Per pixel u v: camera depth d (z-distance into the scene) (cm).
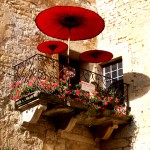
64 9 822
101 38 1178
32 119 892
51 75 1011
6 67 934
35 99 868
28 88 885
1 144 864
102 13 1202
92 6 1216
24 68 960
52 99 879
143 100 1004
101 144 1067
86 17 848
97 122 1014
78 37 937
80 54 1032
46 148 936
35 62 991
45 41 992
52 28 897
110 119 990
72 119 939
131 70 1061
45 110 920
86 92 955
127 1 1138
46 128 952
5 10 980
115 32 1142
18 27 993
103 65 1169
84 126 1043
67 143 984
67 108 910
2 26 960
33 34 1020
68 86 930
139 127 991
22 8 1019
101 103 971
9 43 960
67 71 950
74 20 866
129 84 1054
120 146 1020
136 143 984
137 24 1089
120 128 1036
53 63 966
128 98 1044
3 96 905
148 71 1016
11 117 898
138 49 1063
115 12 1162
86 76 1141
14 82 934
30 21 1025
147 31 1055
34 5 1051
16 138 891
